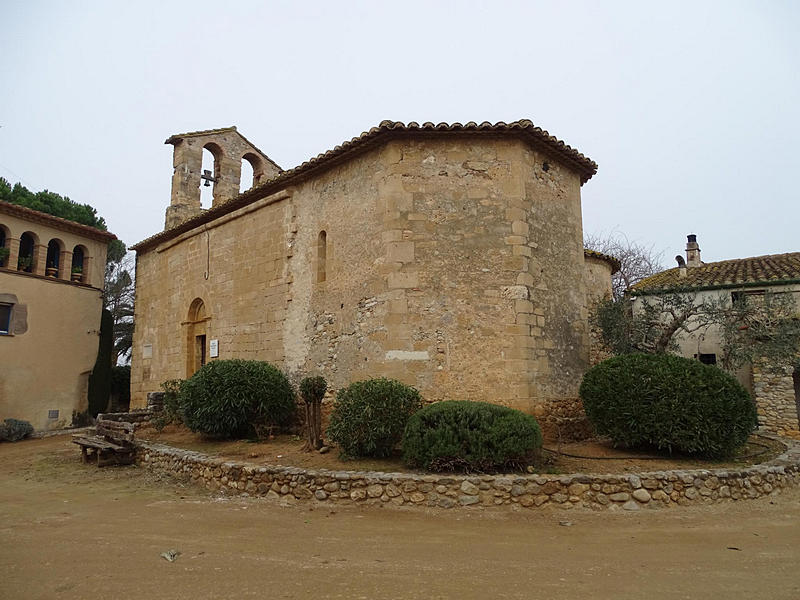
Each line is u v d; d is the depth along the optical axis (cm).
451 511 760
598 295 1591
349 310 1150
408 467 866
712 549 601
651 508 776
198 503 823
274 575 497
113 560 542
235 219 1527
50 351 1956
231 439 1175
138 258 2006
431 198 1092
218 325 1538
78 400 2025
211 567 520
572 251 1230
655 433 917
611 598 448
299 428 1206
